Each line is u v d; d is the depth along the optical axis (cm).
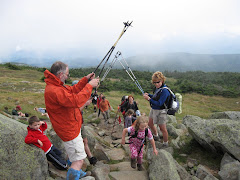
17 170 247
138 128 364
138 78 7038
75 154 244
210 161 457
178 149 518
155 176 349
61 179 299
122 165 423
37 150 272
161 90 434
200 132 480
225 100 3569
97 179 309
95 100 1385
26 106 1476
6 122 284
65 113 227
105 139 691
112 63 380
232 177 358
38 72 6594
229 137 421
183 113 1919
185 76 8681
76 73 6962
